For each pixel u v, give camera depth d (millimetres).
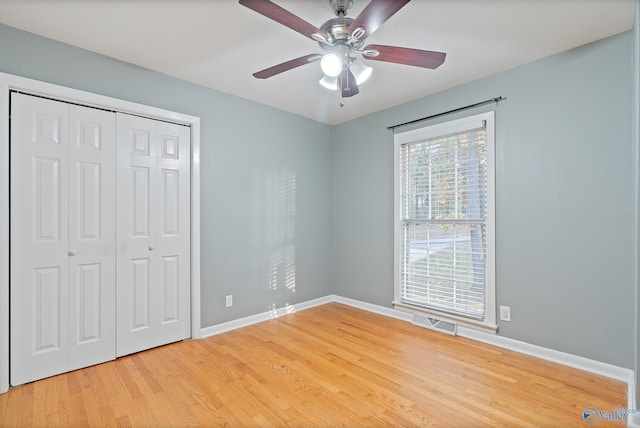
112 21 2006
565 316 2377
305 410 1825
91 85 2359
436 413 1793
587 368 2271
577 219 2326
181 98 2832
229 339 2887
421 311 3232
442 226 3109
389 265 3576
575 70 2326
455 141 3016
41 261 2164
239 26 2062
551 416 1760
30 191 2125
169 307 2771
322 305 4012
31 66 2123
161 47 2318
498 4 1827
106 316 2432
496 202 2723
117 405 1869
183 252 2859
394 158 3504
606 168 2209
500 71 2686
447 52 2369
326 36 1743
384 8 1437
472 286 2887
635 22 1737
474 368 2309
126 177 2537
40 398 1935
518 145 2600
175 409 1832
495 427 1673
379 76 2771
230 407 1853
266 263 3467
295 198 3777
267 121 3496
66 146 2266
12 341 2053
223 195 3121
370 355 2535
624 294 2145
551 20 1980
